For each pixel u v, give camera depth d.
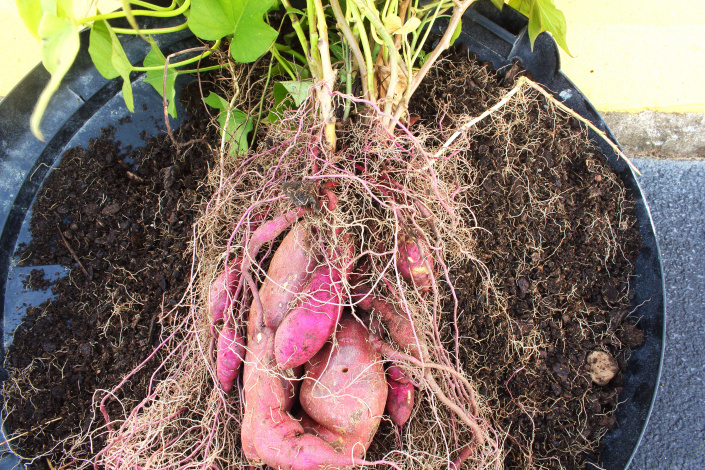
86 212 0.55
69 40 0.34
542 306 0.54
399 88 0.49
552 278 0.54
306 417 0.46
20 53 0.63
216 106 0.53
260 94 0.56
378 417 0.44
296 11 0.45
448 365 0.47
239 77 0.53
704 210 0.67
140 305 0.54
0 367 0.53
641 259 0.55
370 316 0.46
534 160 0.55
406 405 0.47
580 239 0.55
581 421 0.53
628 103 0.66
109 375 0.53
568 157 0.56
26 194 0.55
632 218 0.55
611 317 0.55
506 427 0.53
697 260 0.66
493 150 0.55
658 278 0.54
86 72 0.54
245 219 0.48
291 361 0.43
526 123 0.56
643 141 0.67
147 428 0.48
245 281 0.46
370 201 0.45
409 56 0.45
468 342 0.53
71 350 0.54
